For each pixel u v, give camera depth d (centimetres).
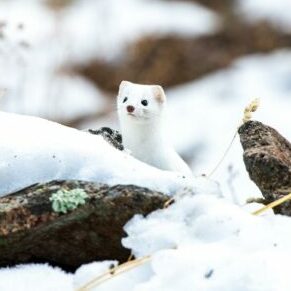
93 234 592
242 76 2400
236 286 518
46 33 2327
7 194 600
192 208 579
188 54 2448
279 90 2334
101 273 563
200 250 544
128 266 551
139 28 2477
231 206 585
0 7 2450
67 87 2231
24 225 577
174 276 530
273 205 601
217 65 2448
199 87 2367
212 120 2180
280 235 575
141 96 813
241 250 552
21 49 1948
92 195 583
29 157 614
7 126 641
